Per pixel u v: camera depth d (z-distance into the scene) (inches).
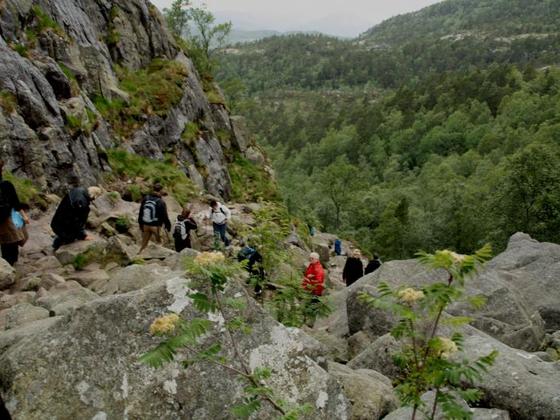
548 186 1705.2
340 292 515.8
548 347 367.6
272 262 429.4
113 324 171.5
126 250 490.0
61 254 474.3
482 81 7440.9
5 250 430.9
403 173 5541.3
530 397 205.2
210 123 1386.6
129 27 1219.9
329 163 6422.2
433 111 6658.5
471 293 390.6
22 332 206.1
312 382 178.9
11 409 153.2
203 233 666.2
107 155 866.8
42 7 906.7
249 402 139.5
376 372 258.8
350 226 3452.3
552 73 6574.8
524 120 5393.7
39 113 705.0
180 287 180.9
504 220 1788.9
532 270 474.3
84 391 159.2
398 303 120.3
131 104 1071.6
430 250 2396.7
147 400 162.1
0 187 418.9
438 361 120.1
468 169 4630.9
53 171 698.8
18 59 715.4
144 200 534.3
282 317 356.8
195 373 169.2
